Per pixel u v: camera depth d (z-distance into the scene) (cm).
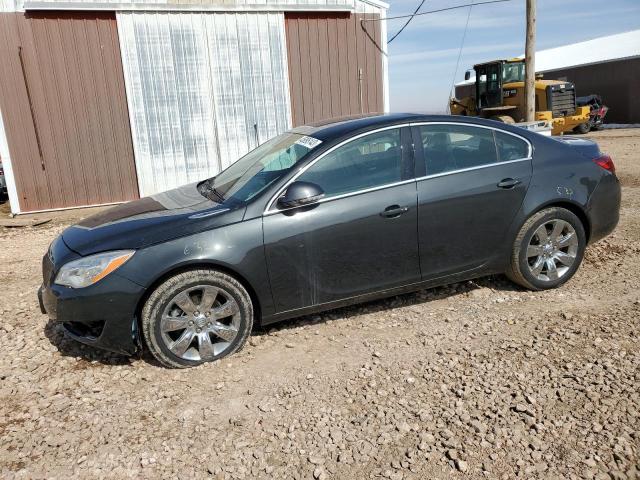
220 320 400
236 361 394
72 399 355
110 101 1043
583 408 314
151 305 373
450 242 444
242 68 1114
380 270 429
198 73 1087
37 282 611
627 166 1230
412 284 444
